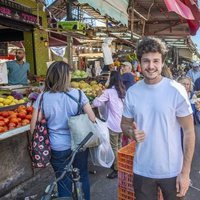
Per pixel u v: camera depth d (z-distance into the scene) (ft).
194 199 13.80
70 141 10.23
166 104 7.29
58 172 9.80
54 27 21.66
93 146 10.19
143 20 31.76
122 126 8.12
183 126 7.40
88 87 21.65
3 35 30.22
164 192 7.79
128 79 18.56
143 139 7.52
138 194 7.98
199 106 18.11
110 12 19.19
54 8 26.43
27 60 30.55
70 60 24.23
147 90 7.51
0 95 16.12
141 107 7.52
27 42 30.14
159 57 7.25
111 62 24.79
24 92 18.60
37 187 14.73
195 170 16.94
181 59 103.71
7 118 12.91
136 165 7.91
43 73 31.63
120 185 10.85
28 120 13.21
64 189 9.76
